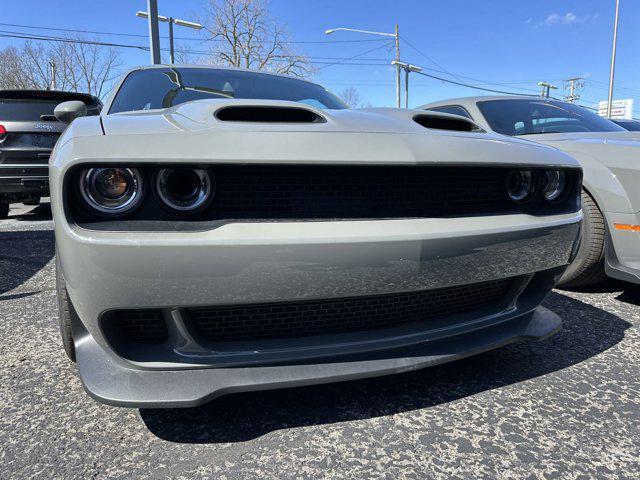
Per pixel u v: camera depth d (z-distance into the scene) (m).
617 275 2.57
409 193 1.49
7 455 1.41
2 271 3.58
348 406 1.68
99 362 1.45
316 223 1.35
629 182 2.52
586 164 2.67
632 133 2.93
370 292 1.41
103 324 1.32
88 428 1.54
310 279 1.33
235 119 1.59
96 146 1.25
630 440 1.50
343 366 1.47
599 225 2.67
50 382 1.85
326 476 1.33
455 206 1.56
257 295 1.31
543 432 1.54
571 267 2.83
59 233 1.27
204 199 1.29
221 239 1.25
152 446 1.46
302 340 1.49
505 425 1.57
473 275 1.55
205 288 1.27
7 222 6.30
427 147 1.48
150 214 1.28
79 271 1.24
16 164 5.86
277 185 1.36
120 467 1.36
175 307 1.30
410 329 1.62
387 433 1.53
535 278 1.89
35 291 3.06
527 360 2.03
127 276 1.24
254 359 1.42
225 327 1.44
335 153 1.35
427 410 1.66
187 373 1.40
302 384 1.42
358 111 1.83
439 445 1.47
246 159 1.27
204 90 2.47
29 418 1.60
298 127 1.44
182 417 1.60
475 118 3.41
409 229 1.41
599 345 2.19
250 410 1.65
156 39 10.70
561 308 2.68
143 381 1.37
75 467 1.36
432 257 1.44
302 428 1.55
